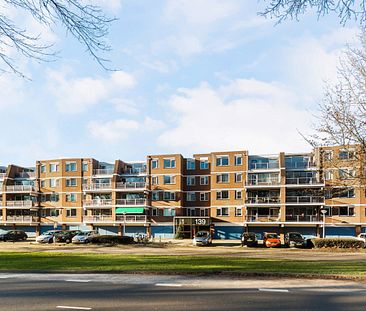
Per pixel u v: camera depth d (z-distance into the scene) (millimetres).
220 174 65562
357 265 19688
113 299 11008
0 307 10070
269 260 23234
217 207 65000
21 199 74250
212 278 15109
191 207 67875
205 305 10227
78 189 71125
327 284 13711
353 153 19672
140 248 39719
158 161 68375
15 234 57812
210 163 68062
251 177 63938
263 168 63500
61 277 15508
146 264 19969
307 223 58625
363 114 18594
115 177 68812
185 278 15125
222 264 19984
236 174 64688
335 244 39844
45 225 72000
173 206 66500
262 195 63500
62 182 71938
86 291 12281
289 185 59906
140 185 67500
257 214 62969
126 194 69375
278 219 59906
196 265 19344
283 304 10383
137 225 67688
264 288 12852
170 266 18766
